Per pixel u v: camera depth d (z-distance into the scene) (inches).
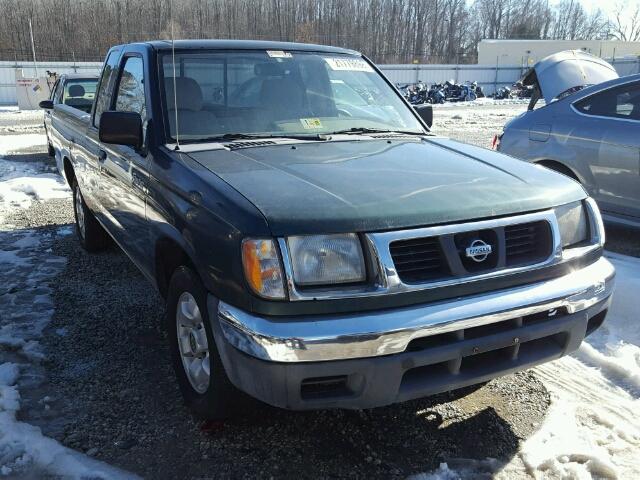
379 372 93.4
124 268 217.6
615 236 255.8
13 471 105.9
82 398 131.3
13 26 2186.3
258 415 125.0
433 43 2832.2
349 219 95.2
